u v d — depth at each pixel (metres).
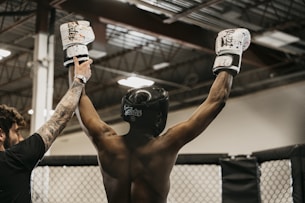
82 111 1.72
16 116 1.87
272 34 6.87
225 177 2.54
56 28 7.64
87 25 1.81
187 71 9.85
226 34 1.68
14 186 1.64
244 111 9.27
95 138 1.66
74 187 2.77
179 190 2.60
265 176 2.47
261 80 9.04
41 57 5.89
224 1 6.16
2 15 6.51
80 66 1.74
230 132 9.41
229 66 1.63
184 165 2.61
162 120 1.63
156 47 8.70
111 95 11.12
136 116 1.62
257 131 8.95
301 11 6.80
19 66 9.78
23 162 1.66
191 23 6.77
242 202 2.47
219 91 1.61
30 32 8.01
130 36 8.10
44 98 5.75
